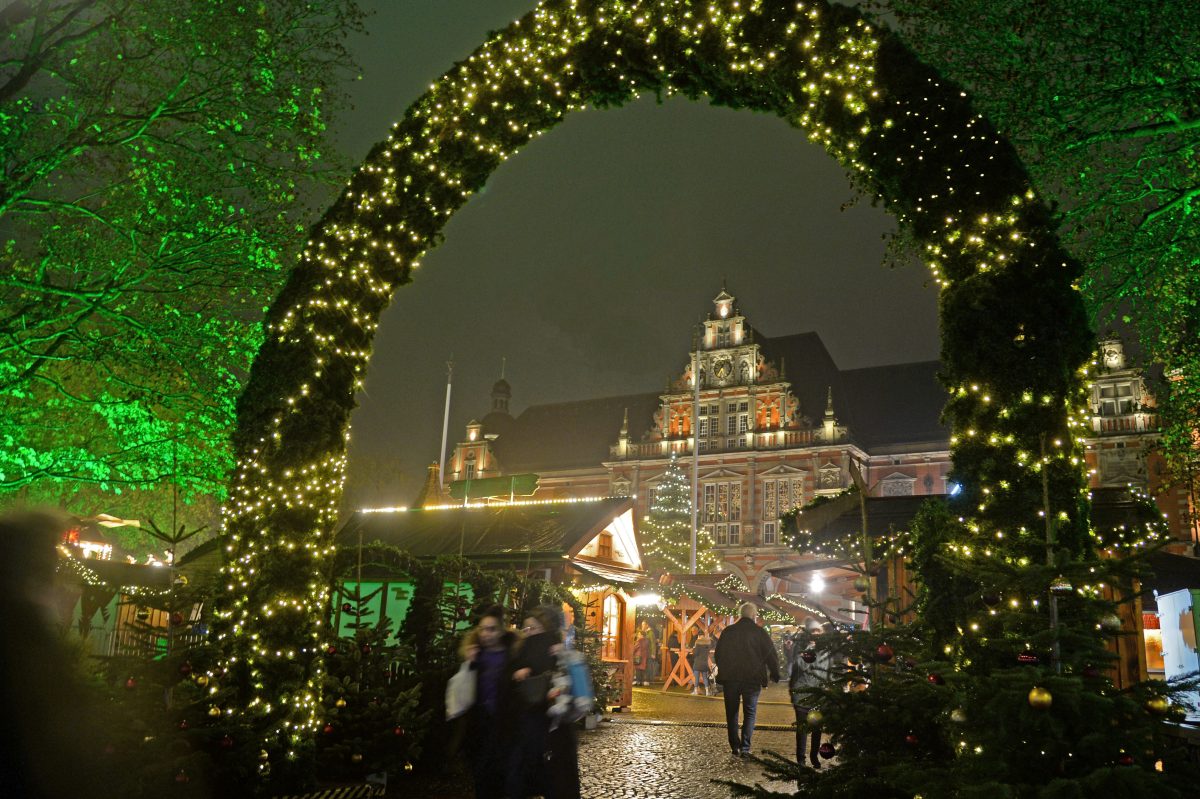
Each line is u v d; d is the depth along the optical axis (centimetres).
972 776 446
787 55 786
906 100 742
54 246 1531
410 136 909
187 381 1705
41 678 242
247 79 1485
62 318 1528
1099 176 1260
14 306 1535
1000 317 664
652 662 3086
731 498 6256
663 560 5250
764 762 600
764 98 832
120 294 1495
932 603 632
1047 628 489
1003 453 641
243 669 782
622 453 6781
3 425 1697
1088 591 514
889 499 1248
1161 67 1109
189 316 1617
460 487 2478
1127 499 934
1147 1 1055
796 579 1708
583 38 870
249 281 1611
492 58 901
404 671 1043
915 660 623
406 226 917
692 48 823
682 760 1167
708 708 2111
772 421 6288
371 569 1745
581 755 1191
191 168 1534
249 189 1568
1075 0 1079
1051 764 435
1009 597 514
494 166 943
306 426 836
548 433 7575
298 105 1527
